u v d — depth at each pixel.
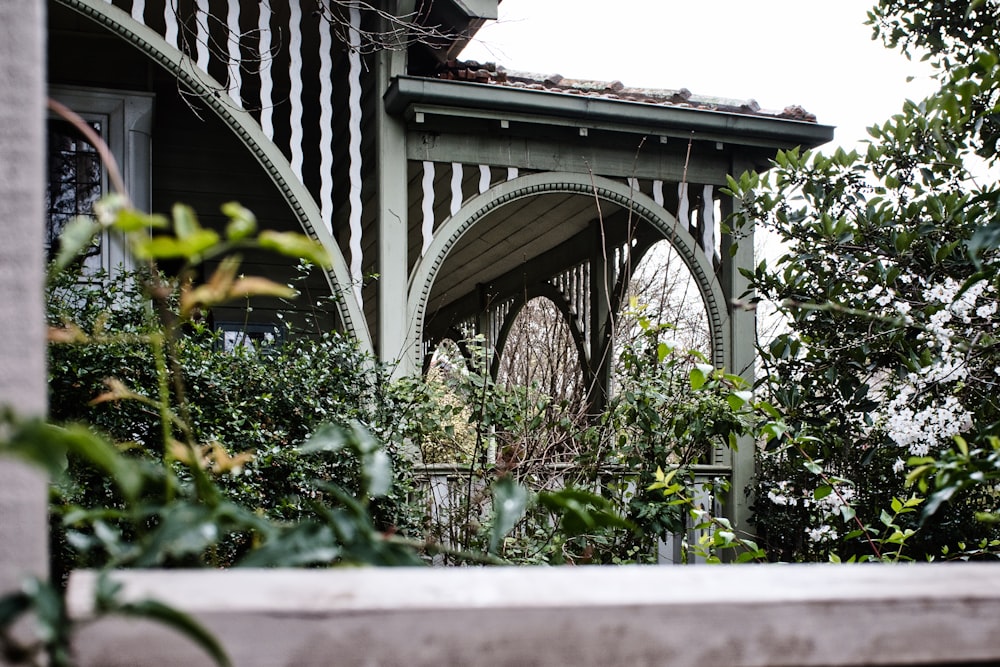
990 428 1.58
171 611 0.65
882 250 4.09
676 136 6.26
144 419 4.36
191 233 0.77
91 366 4.22
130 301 4.57
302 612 0.72
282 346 5.14
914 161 4.07
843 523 4.47
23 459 0.68
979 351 3.12
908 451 4.20
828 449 3.99
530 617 0.74
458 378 5.18
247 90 7.79
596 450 5.04
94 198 6.78
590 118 6.05
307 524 0.95
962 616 0.82
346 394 4.98
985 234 1.86
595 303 8.11
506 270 10.23
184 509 0.89
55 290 4.44
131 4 6.59
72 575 0.78
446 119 5.92
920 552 4.52
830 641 0.79
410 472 4.95
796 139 6.45
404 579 0.80
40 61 0.80
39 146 0.79
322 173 5.98
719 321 6.49
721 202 6.63
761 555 2.93
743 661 0.78
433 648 0.73
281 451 4.43
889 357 4.11
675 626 0.77
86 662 0.70
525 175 6.19
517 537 4.59
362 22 6.31
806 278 4.31
